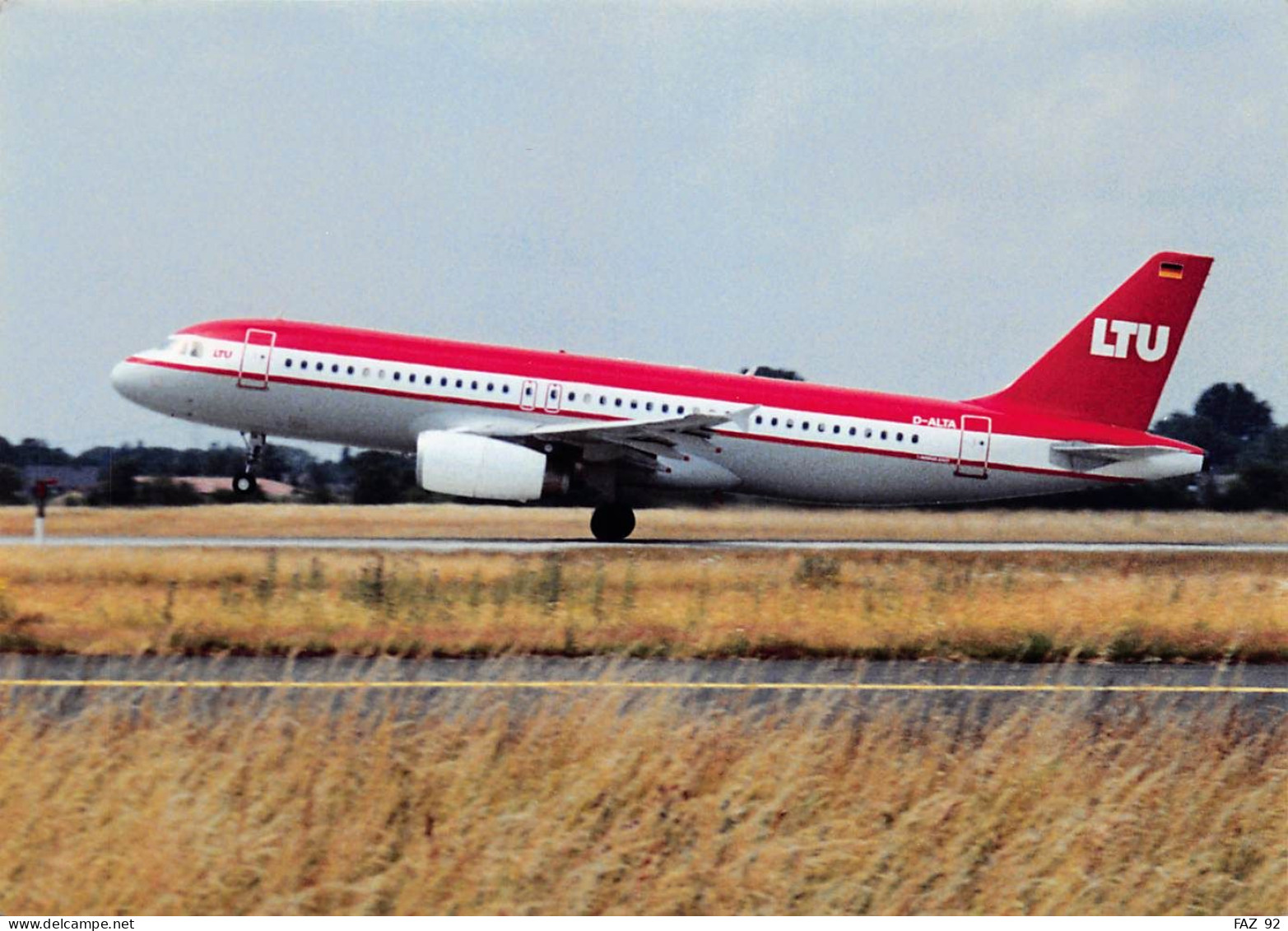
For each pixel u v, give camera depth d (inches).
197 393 5452.8
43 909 1807.3
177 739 2161.7
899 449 5772.6
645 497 5757.9
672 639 3225.9
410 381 5433.1
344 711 2380.7
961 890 1934.1
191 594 3727.9
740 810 2016.5
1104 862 2003.0
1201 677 3093.0
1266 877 1983.3
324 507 7573.8
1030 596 4092.0
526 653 3085.6
